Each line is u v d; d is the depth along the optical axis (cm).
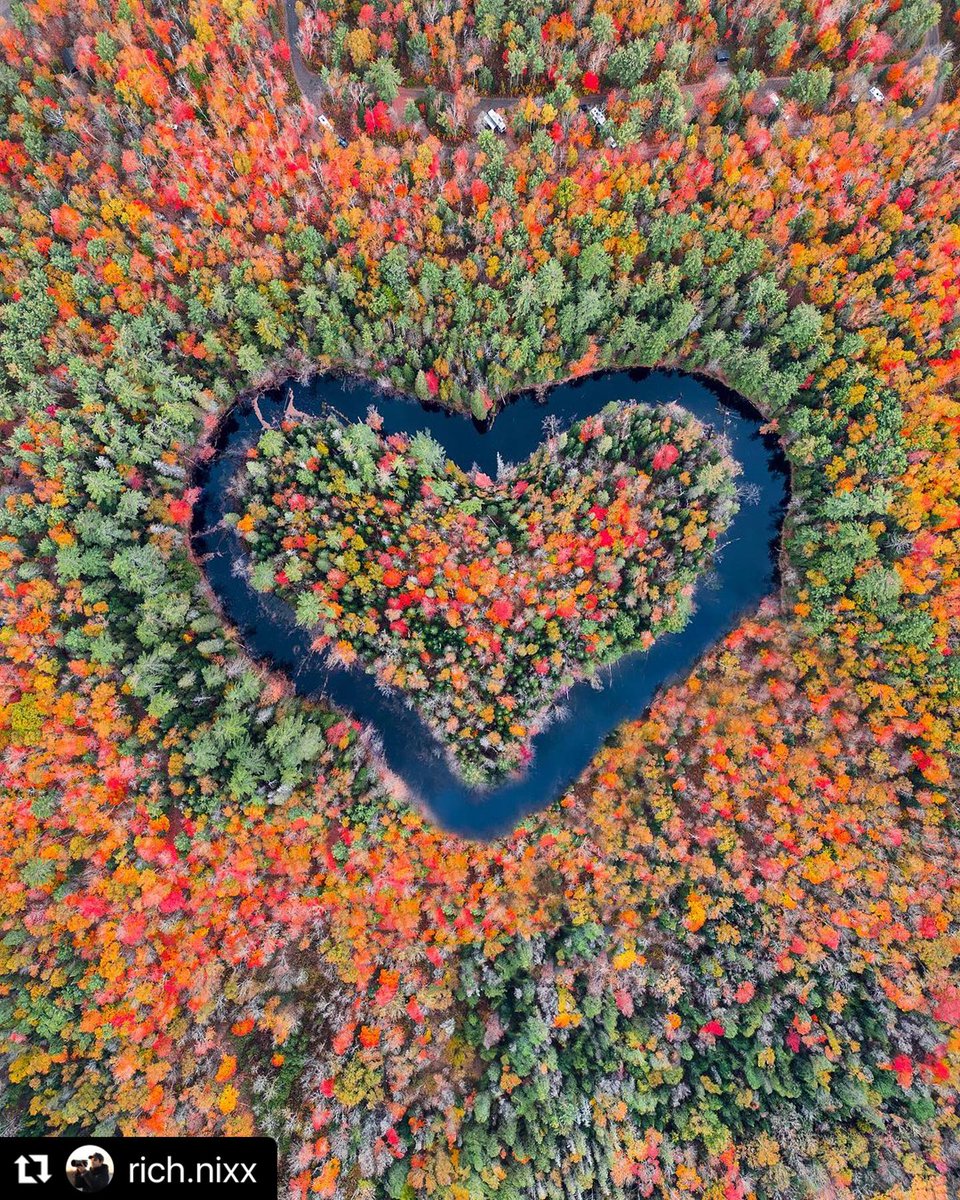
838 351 5944
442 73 6197
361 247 5847
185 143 5888
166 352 6141
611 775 6131
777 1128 5209
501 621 6103
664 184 5781
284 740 5788
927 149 5619
